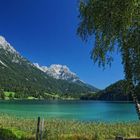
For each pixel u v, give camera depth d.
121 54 20.61
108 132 36.78
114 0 18.86
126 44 19.89
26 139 25.73
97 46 21.38
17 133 29.86
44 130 31.64
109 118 78.31
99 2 19.58
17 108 133.25
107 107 153.38
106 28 19.77
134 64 20.16
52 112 106.19
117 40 20.58
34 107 146.75
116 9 18.84
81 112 109.25
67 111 115.12
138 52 19.64
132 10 18.16
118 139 18.36
